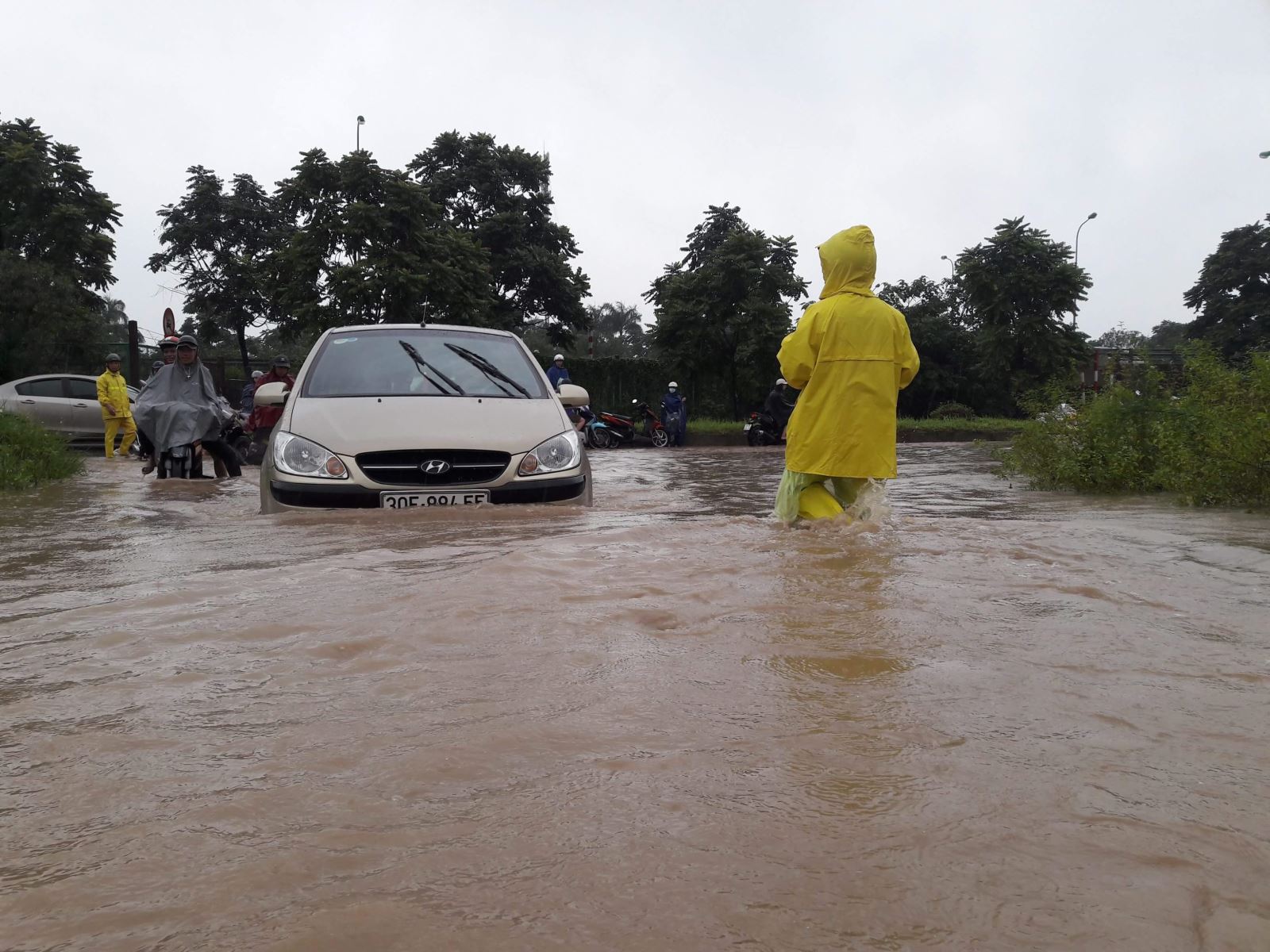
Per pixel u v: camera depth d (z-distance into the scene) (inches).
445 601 99.0
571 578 110.8
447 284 1181.7
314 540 151.0
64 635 88.7
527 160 1589.6
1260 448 234.4
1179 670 76.0
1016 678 73.9
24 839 47.1
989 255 1440.7
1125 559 130.3
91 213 1285.7
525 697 68.9
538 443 208.8
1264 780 53.5
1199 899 40.1
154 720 65.0
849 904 40.1
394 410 212.7
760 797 51.0
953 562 124.4
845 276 184.4
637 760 56.7
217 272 1673.2
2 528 189.6
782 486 185.6
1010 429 1138.0
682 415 985.5
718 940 37.5
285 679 74.2
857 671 75.4
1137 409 317.4
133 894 41.4
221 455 382.9
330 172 1188.5
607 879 42.3
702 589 104.9
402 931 38.2
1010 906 39.6
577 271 1574.8
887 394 178.1
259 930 38.3
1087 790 51.9
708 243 1818.4
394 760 57.0
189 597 104.3
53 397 682.8
